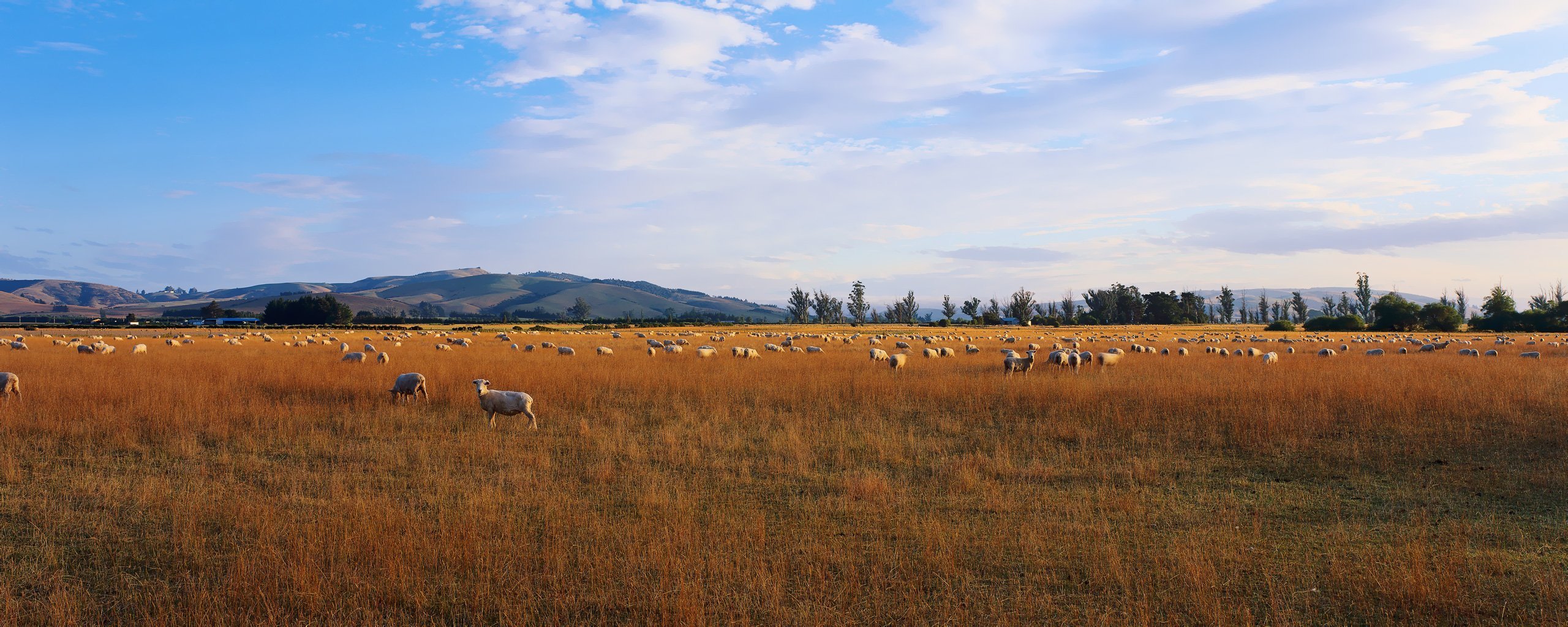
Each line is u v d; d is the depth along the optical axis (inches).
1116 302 5846.5
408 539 275.6
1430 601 233.6
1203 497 363.9
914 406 644.7
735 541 288.5
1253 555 283.7
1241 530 312.8
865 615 233.3
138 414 553.3
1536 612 229.0
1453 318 3540.8
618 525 312.3
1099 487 381.1
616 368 924.0
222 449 462.6
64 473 402.3
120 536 299.4
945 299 6200.8
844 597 241.1
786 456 459.2
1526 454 443.8
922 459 457.7
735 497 365.1
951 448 490.6
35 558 275.4
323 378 767.7
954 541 291.9
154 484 367.6
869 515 332.8
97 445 474.6
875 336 2691.9
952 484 381.4
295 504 341.1
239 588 239.5
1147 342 2138.3
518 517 322.0
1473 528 311.0
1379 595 244.5
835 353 1438.2
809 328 3983.8
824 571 265.9
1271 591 242.1
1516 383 689.6
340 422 562.9
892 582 254.8
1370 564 270.2
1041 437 517.3
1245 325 5339.6
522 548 277.4
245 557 267.0
